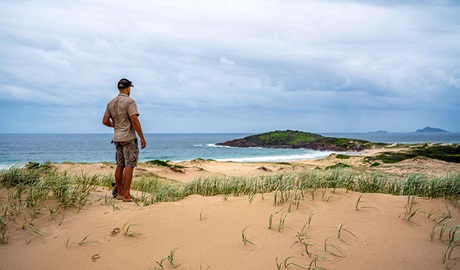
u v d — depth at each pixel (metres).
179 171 17.14
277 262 2.64
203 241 3.04
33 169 5.32
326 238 3.06
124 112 4.69
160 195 4.88
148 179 9.23
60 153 56.06
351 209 3.81
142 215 3.68
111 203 4.34
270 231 3.21
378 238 3.07
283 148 69.56
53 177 4.74
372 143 60.25
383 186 5.38
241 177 5.95
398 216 3.60
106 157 47.88
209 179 5.97
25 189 4.46
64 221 3.54
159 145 91.00
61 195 4.11
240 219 3.52
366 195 4.35
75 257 2.81
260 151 61.44
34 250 2.93
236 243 2.98
